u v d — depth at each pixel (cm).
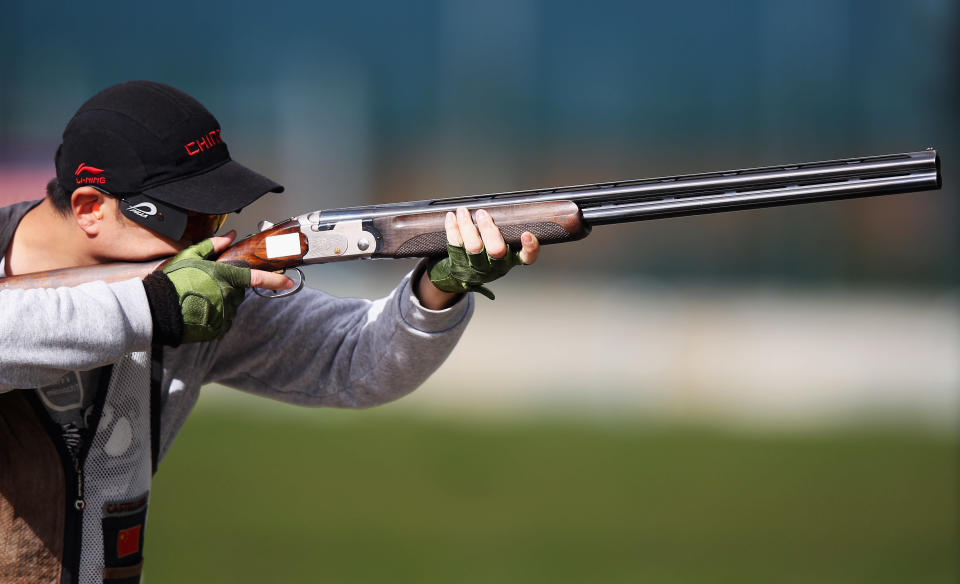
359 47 8812
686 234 8356
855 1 8362
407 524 3133
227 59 8769
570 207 1110
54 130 8619
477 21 8769
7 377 995
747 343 6047
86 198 1102
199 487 3547
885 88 8344
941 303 7681
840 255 8269
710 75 8625
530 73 8794
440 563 2747
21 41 8594
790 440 4403
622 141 8750
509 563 2791
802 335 6266
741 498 3484
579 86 8756
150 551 2856
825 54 8475
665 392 5431
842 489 3612
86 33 8669
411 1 8781
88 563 1094
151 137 1100
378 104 8838
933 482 3700
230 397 5153
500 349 5988
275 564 2739
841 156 8488
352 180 8850
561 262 8219
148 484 1151
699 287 8319
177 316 1037
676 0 8594
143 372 1127
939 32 7900
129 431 1117
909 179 1102
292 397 1269
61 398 1080
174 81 8794
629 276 8319
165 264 1089
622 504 3397
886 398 5272
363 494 3475
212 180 1122
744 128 8619
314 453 4078
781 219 8319
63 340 991
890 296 8094
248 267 1149
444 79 8838
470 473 3788
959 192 8062
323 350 1238
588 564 2764
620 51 8706
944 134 8081
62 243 1128
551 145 8806
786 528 3133
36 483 1072
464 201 1134
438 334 1166
